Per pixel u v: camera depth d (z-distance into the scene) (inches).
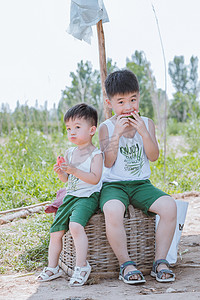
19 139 305.1
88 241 95.8
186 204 110.4
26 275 101.2
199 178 238.5
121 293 82.5
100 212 98.0
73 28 139.8
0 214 164.4
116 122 106.4
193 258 111.9
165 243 96.3
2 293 86.0
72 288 88.2
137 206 101.0
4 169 250.8
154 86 348.8
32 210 165.0
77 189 100.0
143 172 107.3
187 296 77.3
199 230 148.3
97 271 96.0
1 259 113.0
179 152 362.9
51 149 307.7
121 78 105.7
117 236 92.4
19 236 133.1
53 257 98.4
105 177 106.7
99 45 143.6
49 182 209.3
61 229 98.7
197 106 496.4
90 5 127.7
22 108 428.1
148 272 99.3
